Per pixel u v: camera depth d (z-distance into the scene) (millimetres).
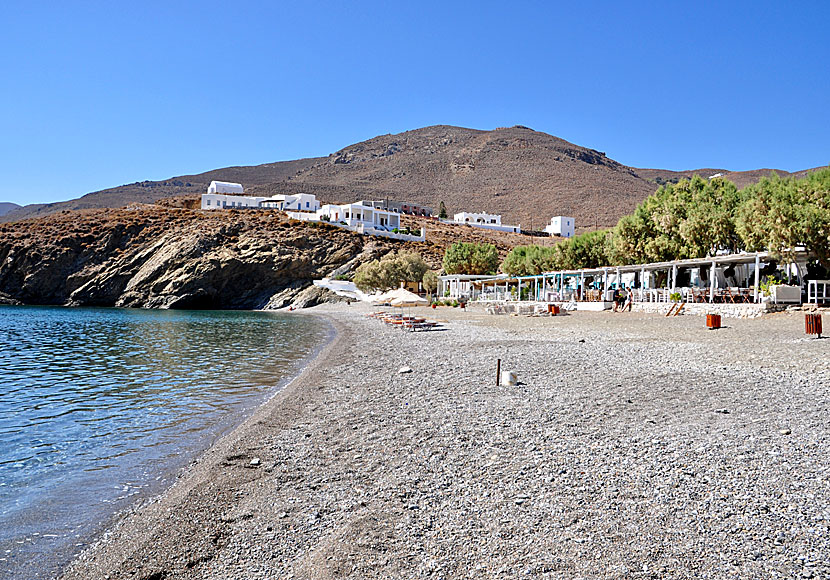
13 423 12320
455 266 84812
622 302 41531
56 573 5434
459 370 16859
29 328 43688
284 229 102875
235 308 93125
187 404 14031
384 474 7570
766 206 32219
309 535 5820
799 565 4762
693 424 9242
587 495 6414
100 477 8438
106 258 96938
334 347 26750
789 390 11539
